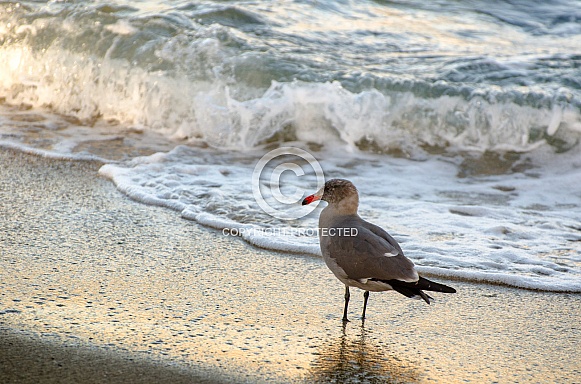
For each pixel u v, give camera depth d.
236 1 17.77
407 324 6.95
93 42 15.52
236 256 8.57
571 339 6.75
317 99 13.72
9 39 16.17
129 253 8.48
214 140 13.68
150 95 14.46
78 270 7.86
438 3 19.22
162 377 5.68
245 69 14.35
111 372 5.70
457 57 15.46
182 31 15.44
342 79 14.06
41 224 9.28
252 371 5.87
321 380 5.80
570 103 13.45
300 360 6.12
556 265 8.59
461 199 11.25
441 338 6.68
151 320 6.72
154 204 10.37
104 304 7.01
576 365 6.24
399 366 6.11
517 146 13.36
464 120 13.58
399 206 10.68
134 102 14.66
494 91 13.67
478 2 19.44
